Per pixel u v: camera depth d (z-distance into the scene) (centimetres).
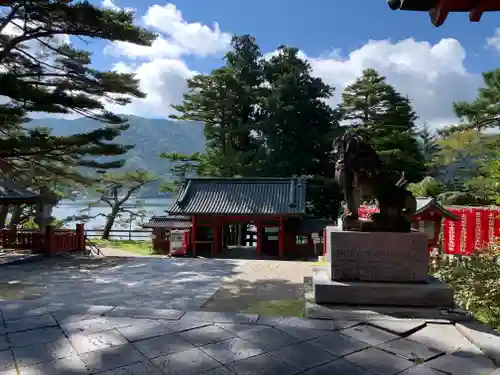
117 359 363
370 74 2692
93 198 3122
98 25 1330
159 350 385
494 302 578
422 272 539
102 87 1497
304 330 442
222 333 432
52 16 1320
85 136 1432
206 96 2722
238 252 2116
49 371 338
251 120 3045
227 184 2188
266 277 1052
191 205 2044
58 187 2416
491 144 1633
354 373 338
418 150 2750
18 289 885
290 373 338
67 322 465
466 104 1678
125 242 2727
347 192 573
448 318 476
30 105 1377
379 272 546
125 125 1648
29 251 1479
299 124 2872
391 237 546
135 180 2986
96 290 878
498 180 1009
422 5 269
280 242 1978
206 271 1153
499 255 670
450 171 2894
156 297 813
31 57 1452
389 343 405
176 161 2967
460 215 857
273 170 2739
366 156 564
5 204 1555
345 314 490
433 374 336
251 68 2983
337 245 555
